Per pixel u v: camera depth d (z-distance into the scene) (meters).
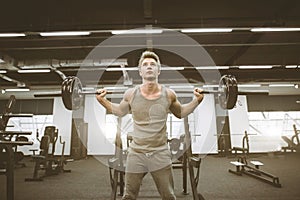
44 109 11.15
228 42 6.62
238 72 8.65
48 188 4.38
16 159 6.91
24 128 11.20
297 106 11.30
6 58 6.61
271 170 6.11
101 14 5.23
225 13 5.24
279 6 4.98
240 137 10.83
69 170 6.27
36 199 3.70
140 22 5.52
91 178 5.33
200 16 5.36
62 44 6.59
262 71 8.61
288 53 7.48
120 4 4.88
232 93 2.34
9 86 9.28
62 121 10.95
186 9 5.07
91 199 3.67
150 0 4.54
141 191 4.08
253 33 5.96
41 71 7.43
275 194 3.82
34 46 6.64
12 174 2.80
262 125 11.15
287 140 9.91
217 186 4.38
